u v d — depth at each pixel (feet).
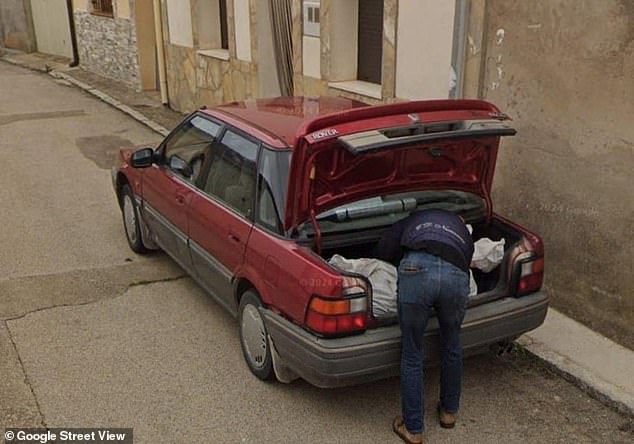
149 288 20.61
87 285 20.72
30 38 74.23
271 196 14.87
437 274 12.87
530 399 15.43
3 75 62.13
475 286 15.11
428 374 16.34
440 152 14.78
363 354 13.28
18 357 16.81
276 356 14.92
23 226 25.55
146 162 20.22
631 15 15.55
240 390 15.64
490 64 19.62
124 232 25.05
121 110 46.26
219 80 39.40
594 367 16.21
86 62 61.52
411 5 23.03
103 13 56.70
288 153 15.10
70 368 16.39
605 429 14.42
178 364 16.61
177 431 14.24
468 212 15.93
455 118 14.06
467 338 14.32
